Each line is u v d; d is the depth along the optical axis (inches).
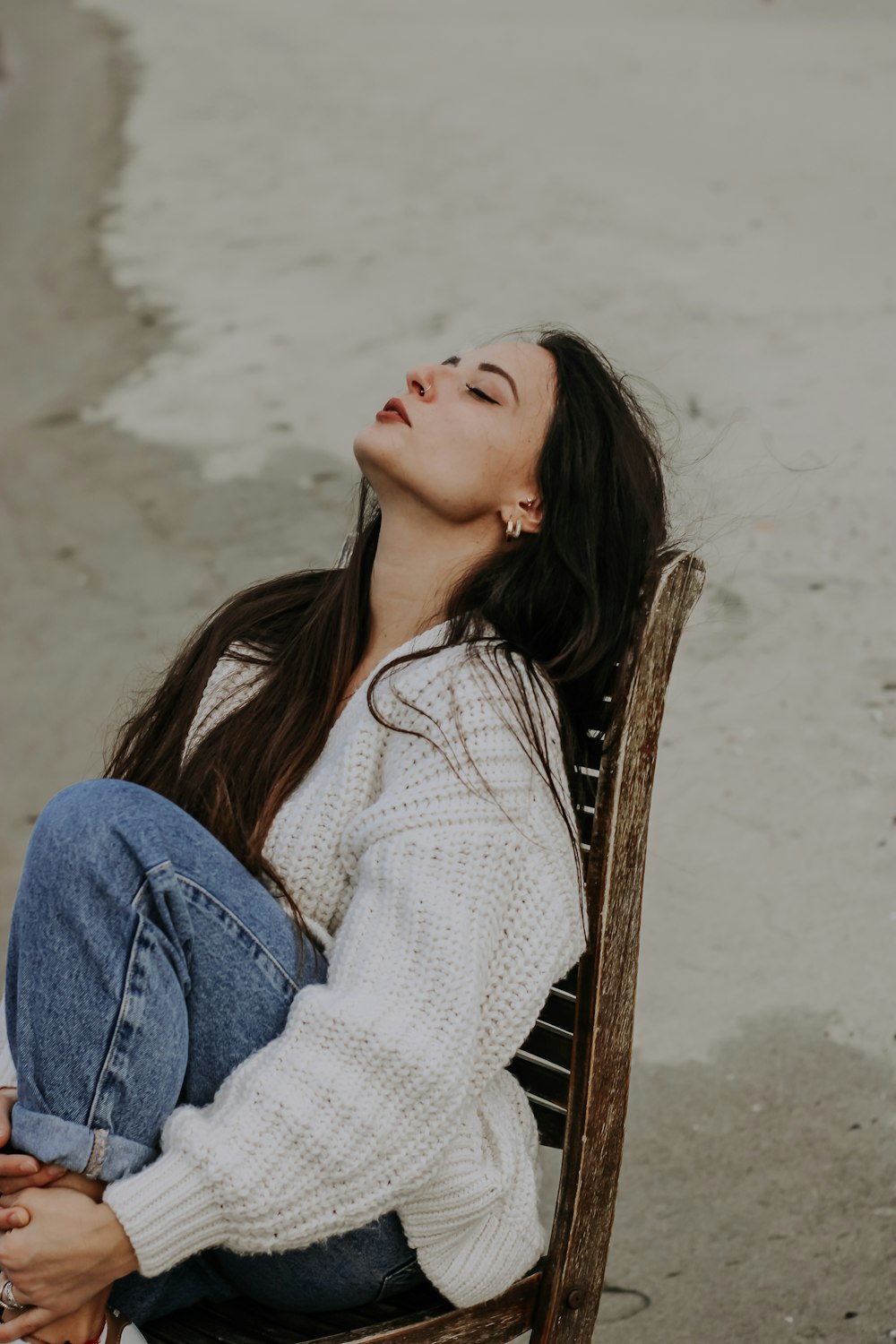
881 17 557.6
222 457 229.5
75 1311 56.2
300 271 313.7
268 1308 63.0
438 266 298.8
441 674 63.1
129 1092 56.1
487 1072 58.9
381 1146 55.2
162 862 57.0
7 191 437.1
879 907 118.7
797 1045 106.0
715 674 153.6
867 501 181.5
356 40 598.5
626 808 60.6
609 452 67.9
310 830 63.6
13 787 152.9
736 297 254.7
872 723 142.6
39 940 56.5
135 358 281.6
